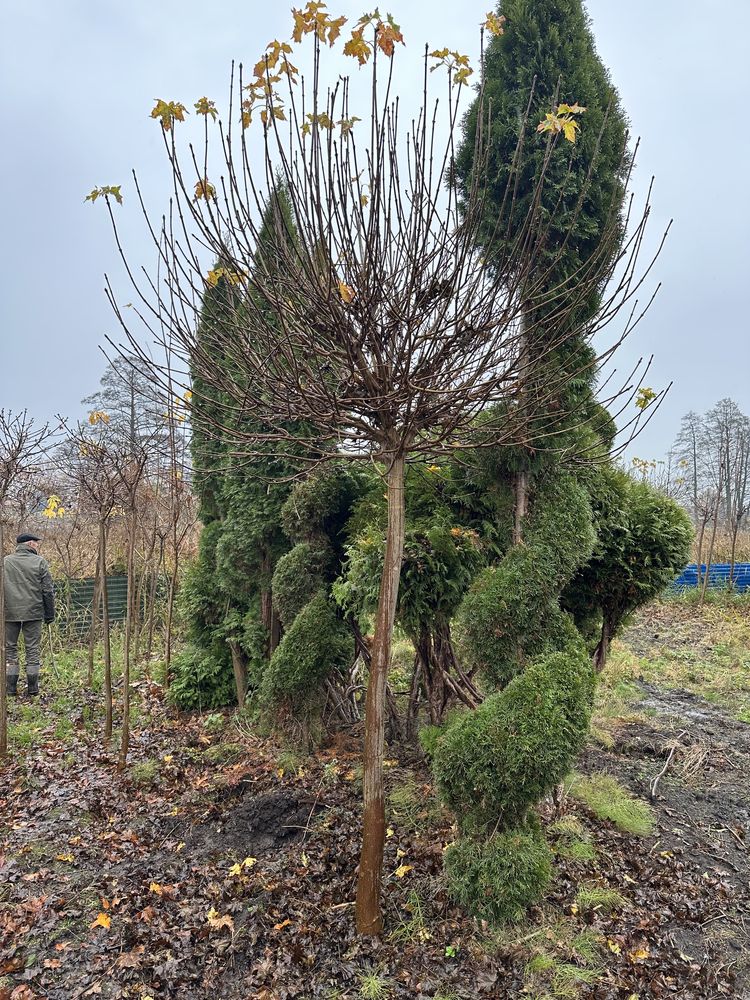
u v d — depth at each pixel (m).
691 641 9.22
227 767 4.71
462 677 4.06
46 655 8.41
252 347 2.79
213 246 2.45
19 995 2.63
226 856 3.59
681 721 5.75
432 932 2.89
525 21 3.43
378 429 2.73
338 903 3.11
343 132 2.37
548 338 3.03
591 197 3.28
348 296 2.31
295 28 2.15
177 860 3.57
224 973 2.75
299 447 5.09
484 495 3.72
